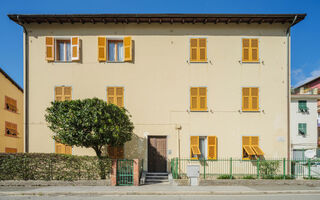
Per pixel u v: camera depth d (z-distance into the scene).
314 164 12.52
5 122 16.77
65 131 9.82
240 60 13.45
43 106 13.16
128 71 13.37
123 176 10.68
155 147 13.16
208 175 12.74
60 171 10.63
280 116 13.27
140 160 12.37
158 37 13.55
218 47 13.50
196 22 13.48
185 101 13.28
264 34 13.59
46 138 12.97
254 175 12.38
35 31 13.46
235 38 13.55
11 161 10.62
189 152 13.00
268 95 13.35
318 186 10.71
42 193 9.23
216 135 13.10
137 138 13.05
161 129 13.12
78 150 12.87
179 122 13.18
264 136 13.15
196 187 10.34
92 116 9.95
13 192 9.27
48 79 13.30
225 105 13.27
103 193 9.40
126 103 13.24
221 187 10.37
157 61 13.45
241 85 13.37
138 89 13.31
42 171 10.62
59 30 13.48
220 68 13.43
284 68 13.48
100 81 13.32
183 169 12.84
